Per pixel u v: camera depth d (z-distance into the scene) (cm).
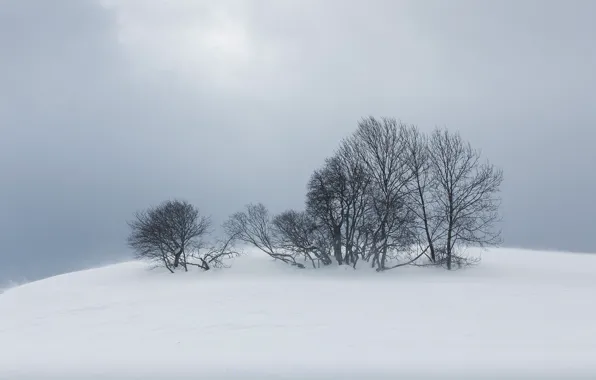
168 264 5416
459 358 1925
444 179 5116
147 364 1928
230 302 3397
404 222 4981
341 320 2772
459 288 3775
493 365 1814
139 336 2600
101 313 3369
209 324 2792
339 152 5516
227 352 2147
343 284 4059
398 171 5172
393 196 5034
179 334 2594
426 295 3481
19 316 3506
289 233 5259
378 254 5000
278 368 1831
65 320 3231
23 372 1848
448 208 5094
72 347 2381
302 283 4141
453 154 5128
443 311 2950
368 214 5081
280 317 2892
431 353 2025
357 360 1925
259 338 2420
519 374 1709
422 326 2583
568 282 4138
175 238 5500
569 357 1917
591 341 2231
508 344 2181
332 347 2186
